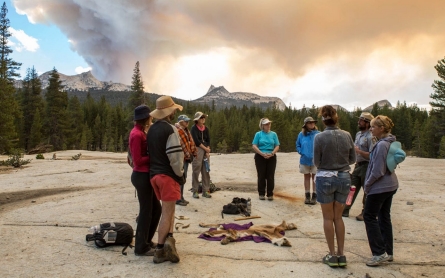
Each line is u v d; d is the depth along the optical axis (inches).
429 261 185.8
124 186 434.0
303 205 327.6
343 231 176.2
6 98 1398.9
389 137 182.2
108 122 3523.6
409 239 224.5
